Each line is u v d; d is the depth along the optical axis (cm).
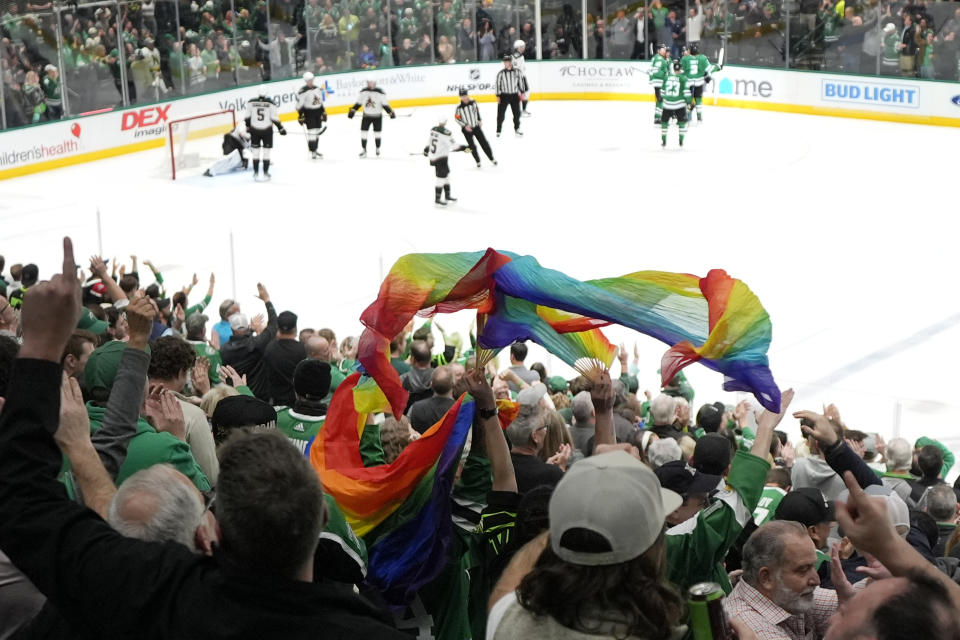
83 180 2223
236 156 2277
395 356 1037
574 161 2325
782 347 1355
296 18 2761
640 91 2931
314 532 208
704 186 2097
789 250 1723
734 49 2778
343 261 1694
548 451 548
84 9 2331
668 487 449
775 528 362
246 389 657
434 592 430
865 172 2173
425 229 1856
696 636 221
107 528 218
